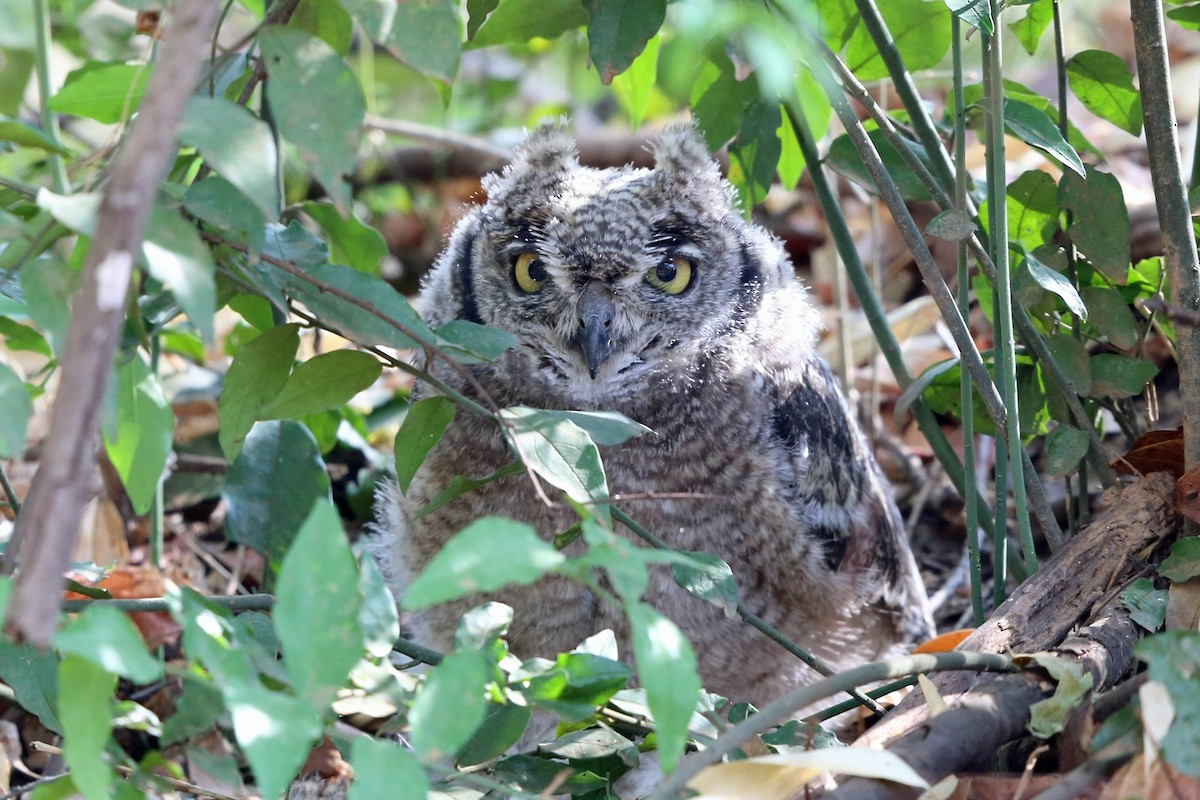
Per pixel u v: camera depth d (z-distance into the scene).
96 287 3.18
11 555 4.00
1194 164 6.90
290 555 3.57
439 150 14.14
